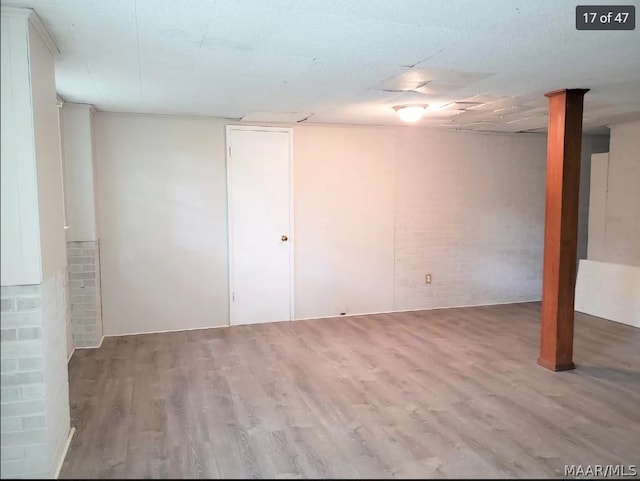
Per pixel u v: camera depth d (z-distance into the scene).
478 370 3.92
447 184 6.05
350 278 5.73
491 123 5.48
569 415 3.11
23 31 2.16
